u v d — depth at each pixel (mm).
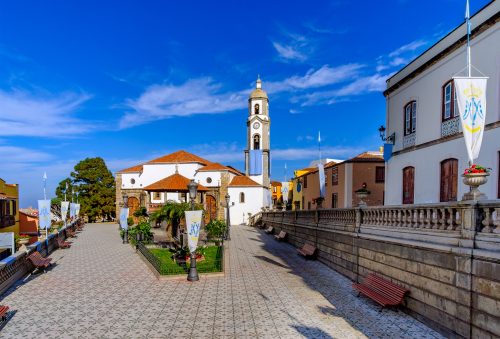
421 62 14273
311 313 9141
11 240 14531
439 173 12953
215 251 20172
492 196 10523
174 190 23484
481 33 11023
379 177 26312
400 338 7426
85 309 9602
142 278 13312
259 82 50969
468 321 6707
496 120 10445
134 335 7785
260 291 11375
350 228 12852
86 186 50562
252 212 44094
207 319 8773
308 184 35906
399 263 9336
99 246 22969
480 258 6414
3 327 8266
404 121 15633
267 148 49594
